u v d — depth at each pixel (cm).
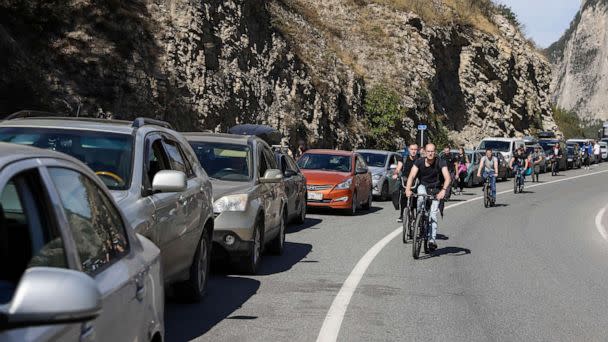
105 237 397
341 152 2219
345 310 884
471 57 6081
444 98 5725
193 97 3045
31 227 310
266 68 3697
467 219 2139
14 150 331
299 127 3788
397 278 1121
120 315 370
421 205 1346
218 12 3388
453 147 5500
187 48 3088
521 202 2856
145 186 696
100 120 797
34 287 247
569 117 10412
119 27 2788
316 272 1145
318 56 4312
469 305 945
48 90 2372
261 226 1139
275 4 4425
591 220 2261
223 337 737
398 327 812
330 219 1955
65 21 2617
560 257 1430
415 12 5553
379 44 5134
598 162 7394
